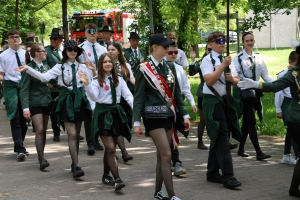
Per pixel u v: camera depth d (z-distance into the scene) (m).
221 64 6.30
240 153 8.51
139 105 5.71
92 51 9.37
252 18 15.18
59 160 8.45
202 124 9.13
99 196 6.34
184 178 7.10
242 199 6.09
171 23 21.89
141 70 5.68
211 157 6.85
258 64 8.05
